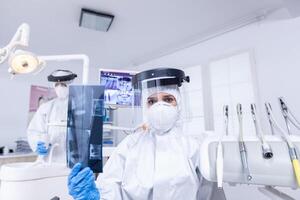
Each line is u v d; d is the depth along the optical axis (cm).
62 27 199
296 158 59
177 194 85
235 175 65
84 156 66
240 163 65
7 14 178
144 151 97
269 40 176
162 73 98
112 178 90
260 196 137
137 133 105
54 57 77
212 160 70
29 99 255
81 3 165
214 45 214
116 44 237
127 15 181
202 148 74
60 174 80
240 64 190
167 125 98
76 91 69
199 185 91
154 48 247
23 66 63
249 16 184
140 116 107
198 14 182
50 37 218
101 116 68
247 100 179
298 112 154
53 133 130
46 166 78
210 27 202
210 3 168
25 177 71
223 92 196
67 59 80
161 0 163
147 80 101
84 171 65
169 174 87
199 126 203
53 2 163
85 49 249
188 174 86
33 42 228
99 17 180
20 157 189
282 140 65
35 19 186
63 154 103
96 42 232
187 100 122
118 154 96
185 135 104
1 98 247
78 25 196
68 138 68
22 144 220
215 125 194
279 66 168
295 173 58
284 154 62
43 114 154
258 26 185
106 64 296
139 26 200
